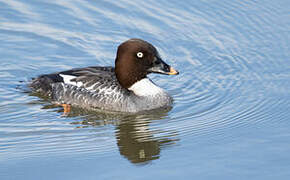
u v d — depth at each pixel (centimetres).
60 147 1275
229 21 1962
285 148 1245
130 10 2044
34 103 1538
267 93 1559
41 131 1368
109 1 2094
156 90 1532
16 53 1808
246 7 2036
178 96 1584
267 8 2017
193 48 1836
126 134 1355
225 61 1756
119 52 1502
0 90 1602
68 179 1124
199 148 1267
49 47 1848
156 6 2067
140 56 1482
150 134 1355
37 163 1195
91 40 1888
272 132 1341
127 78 1505
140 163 1195
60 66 1750
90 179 1123
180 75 1703
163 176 1133
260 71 1686
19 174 1149
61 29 1942
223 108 1492
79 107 1527
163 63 1495
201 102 1538
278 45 1814
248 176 1127
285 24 1917
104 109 1507
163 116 1466
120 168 1172
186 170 1158
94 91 1517
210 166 1173
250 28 1916
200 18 1989
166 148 1273
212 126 1389
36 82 1619
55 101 1559
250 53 1786
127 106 1488
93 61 1780
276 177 1120
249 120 1416
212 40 1870
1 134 1346
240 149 1251
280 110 1460
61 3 2080
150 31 1930
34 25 1955
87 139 1323
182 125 1405
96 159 1218
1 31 1909
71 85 1546
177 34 1909
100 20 1991
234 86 1616
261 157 1206
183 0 2092
